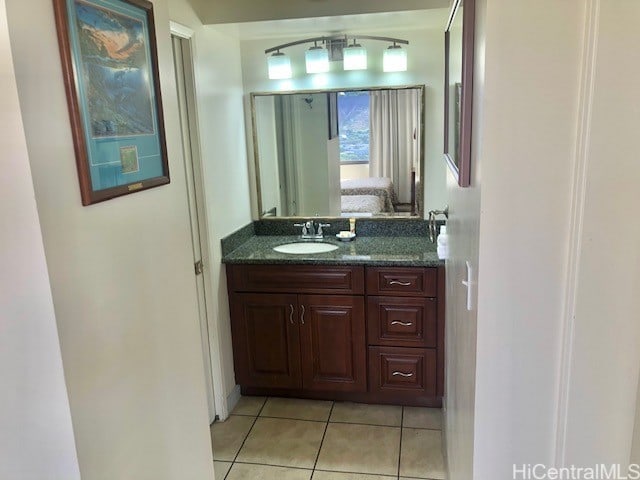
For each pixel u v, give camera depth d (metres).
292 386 2.90
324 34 2.96
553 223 0.98
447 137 2.00
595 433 1.03
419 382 2.75
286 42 3.02
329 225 3.20
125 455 1.28
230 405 2.88
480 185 1.00
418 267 2.61
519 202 0.98
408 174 3.08
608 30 0.87
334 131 3.10
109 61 1.19
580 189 0.94
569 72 0.92
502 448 1.10
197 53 2.46
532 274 1.01
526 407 1.07
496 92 0.94
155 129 1.41
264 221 3.25
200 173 2.52
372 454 2.46
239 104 3.05
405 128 3.03
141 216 1.35
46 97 0.98
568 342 1.00
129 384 1.30
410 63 2.95
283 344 2.85
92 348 1.14
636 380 1.00
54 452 1.09
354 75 3.03
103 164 1.17
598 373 1.00
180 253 1.59
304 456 2.46
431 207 3.10
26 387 1.06
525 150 0.96
